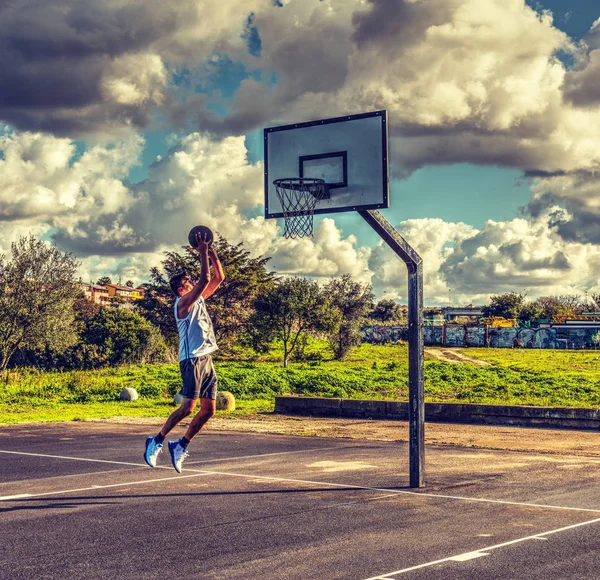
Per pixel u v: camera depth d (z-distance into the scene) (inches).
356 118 394.3
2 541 255.0
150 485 367.9
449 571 216.5
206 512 302.5
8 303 1359.5
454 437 589.0
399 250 359.3
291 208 409.4
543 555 234.2
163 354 1835.6
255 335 1855.3
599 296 4402.1
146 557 233.6
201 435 605.9
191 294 273.1
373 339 3169.3
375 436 600.7
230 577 211.5
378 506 314.2
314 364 1822.1
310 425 688.4
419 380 362.0
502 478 389.1
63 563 227.1
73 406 890.7
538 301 4778.5
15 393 1013.8
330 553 237.6
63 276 1397.6
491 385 1037.2
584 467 429.4
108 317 1766.7
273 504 319.3
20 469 421.4
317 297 1870.1
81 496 339.0
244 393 1016.9
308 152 407.5
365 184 389.1
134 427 670.5
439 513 299.7
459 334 3186.5
